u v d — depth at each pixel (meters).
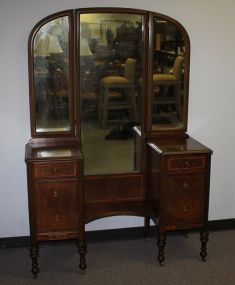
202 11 3.02
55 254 3.08
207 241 3.07
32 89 2.84
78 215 2.75
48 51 2.81
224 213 3.44
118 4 2.87
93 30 2.84
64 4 2.80
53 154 2.71
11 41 2.80
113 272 2.85
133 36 2.90
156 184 2.89
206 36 3.07
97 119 2.98
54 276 2.81
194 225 2.90
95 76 2.92
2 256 3.05
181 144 2.94
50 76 2.86
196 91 3.15
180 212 2.86
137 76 2.97
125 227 3.29
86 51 2.87
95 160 3.03
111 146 3.03
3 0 2.74
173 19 2.94
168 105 3.06
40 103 2.89
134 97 3.00
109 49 2.89
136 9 2.86
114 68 2.93
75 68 2.86
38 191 2.68
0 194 3.05
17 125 2.95
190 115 3.19
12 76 2.86
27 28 2.80
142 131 3.06
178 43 2.98
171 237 3.32
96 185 3.05
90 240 3.25
